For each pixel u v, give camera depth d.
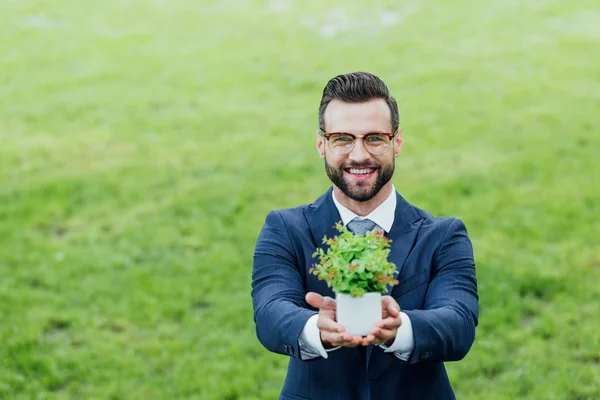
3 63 13.01
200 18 15.04
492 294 6.25
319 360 2.55
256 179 8.76
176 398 5.17
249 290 6.56
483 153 9.21
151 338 5.91
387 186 2.61
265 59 13.03
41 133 10.34
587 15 14.32
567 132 9.67
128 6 15.74
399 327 2.29
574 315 5.96
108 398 5.19
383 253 2.27
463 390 5.14
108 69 12.73
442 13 14.80
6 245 7.40
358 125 2.45
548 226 7.43
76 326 6.09
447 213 7.76
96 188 8.61
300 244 2.61
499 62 12.40
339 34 14.02
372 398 2.51
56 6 15.66
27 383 5.35
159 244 7.36
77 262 7.06
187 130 10.36
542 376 5.23
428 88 11.48
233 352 5.66
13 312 6.24
